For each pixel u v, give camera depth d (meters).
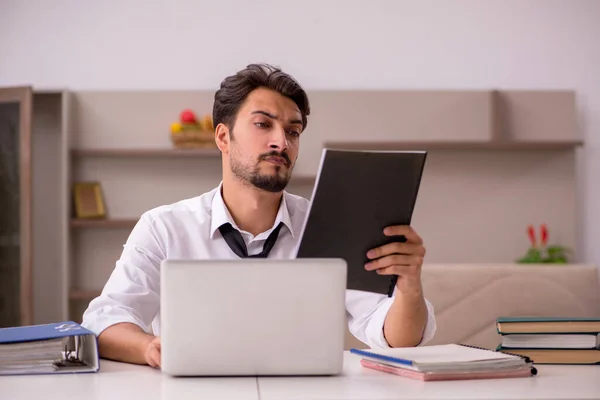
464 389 1.18
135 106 4.68
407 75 4.80
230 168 1.83
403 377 1.29
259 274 1.26
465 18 4.82
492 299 2.32
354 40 4.79
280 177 1.76
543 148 4.71
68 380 1.28
